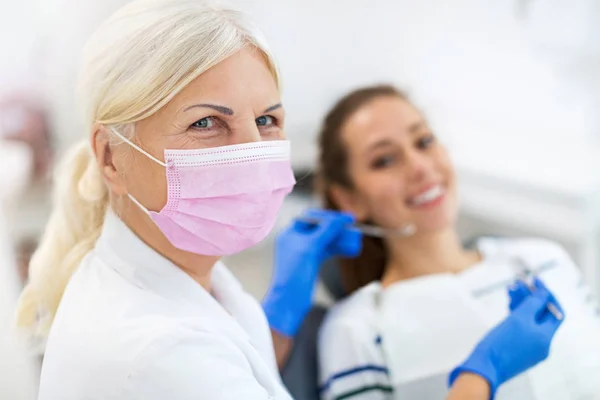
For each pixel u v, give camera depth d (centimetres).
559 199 164
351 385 128
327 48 227
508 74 200
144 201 84
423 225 138
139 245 86
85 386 76
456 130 211
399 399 126
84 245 95
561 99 189
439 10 212
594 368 121
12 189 188
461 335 127
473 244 158
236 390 76
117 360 74
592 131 184
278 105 85
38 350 120
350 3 224
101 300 81
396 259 146
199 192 82
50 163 209
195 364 74
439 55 217
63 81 209
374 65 230
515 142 197
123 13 81
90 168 91
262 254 213
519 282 115
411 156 137
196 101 79
